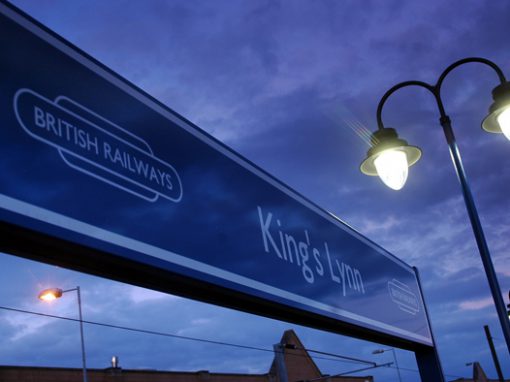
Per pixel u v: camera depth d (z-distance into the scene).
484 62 6.94
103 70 3.53
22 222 2.71
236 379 34.28
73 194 3.03
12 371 25.66
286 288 4.93
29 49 3.07
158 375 30.67
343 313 5.89
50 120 3.04
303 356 39.66
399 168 6.55
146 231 3.48
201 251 3.95
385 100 7.11
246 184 4.81
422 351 8.91
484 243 6.66
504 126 6.41
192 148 4.21
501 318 6.38
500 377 36.59
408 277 8.55
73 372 27.52
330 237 6.16
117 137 3.48
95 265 3.30
